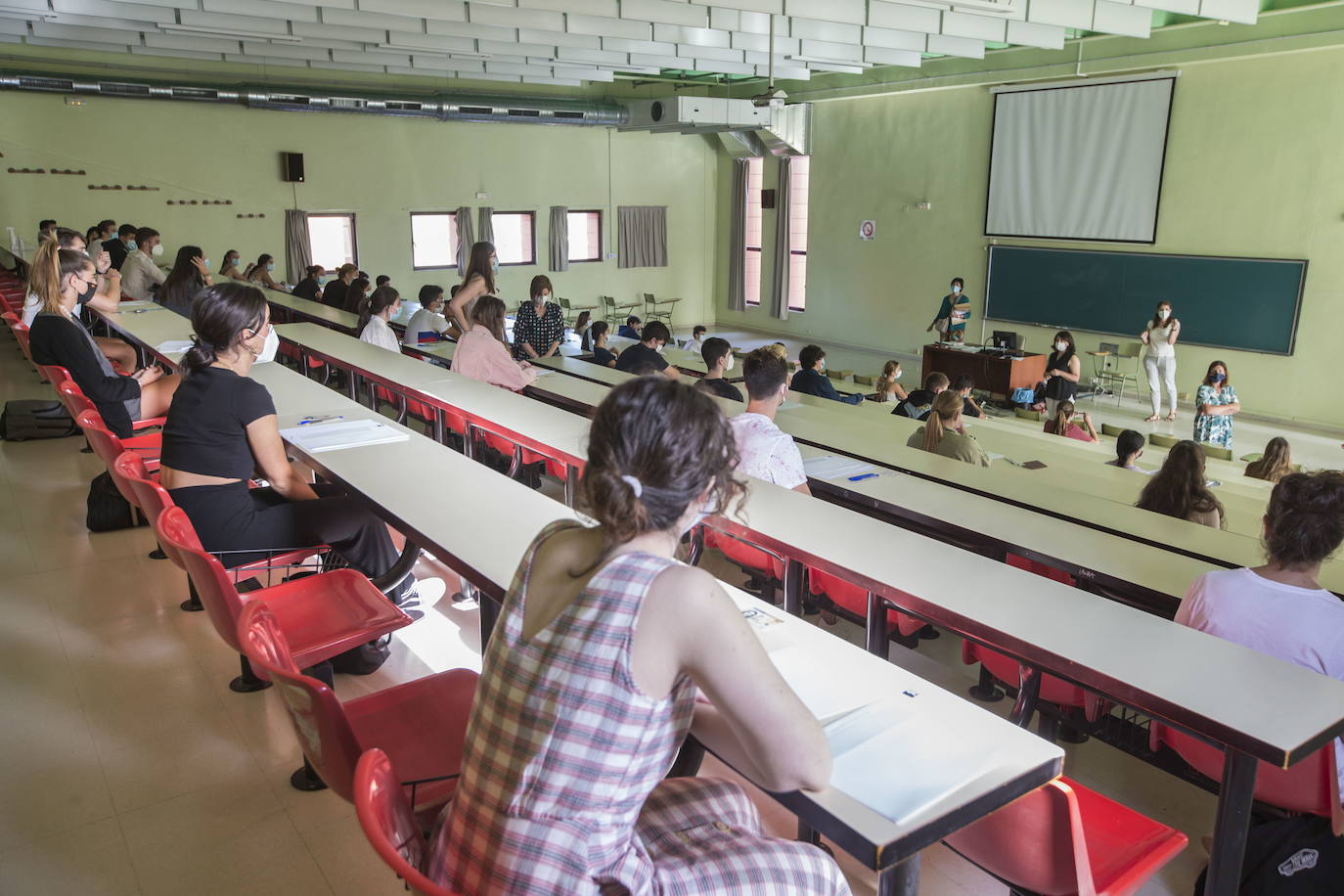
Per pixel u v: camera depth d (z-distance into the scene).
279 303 8.46
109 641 3.06
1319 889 1.76
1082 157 10.73
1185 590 2.12
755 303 16.12
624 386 1.08
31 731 2.54
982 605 1.80
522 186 14.68
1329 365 9.09
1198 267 9.86
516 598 1.09
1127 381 10.80
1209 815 2.33
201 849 2.10
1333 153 8.79
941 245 12.55
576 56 10.56
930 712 1.35
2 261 11.02
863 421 5.09
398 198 13.77
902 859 1.08
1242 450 8.50
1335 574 2.43
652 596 0.99
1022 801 1.29
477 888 1.04
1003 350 10.62
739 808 1.29
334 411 3.29
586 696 0.99
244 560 2.60
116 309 5.66
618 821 1.03
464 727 1.68
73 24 8.62
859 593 2.55
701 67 11.38
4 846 2.09
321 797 2.30
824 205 14.24
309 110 12.30
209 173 12.45
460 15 7.83
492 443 4.07
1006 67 11.21
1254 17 7.55
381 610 2.21
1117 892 1.42
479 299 4.74
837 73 13.34
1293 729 1.38
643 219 15.90
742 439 2.79
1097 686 1.54
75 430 5.58
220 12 7.74
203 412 2.51
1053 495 3.05
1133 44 9.99
